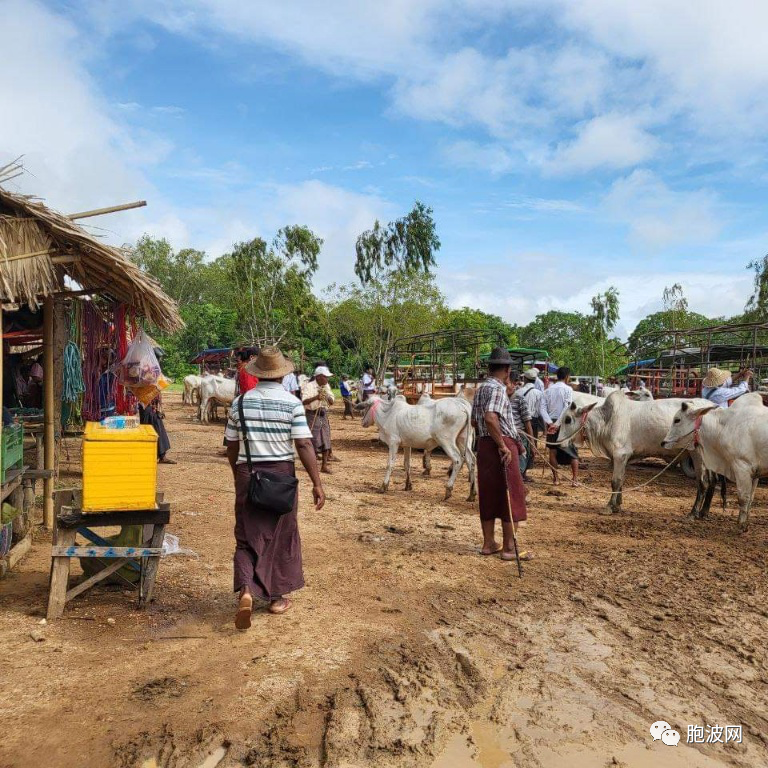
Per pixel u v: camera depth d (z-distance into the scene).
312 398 11.27
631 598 5.36
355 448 15.32
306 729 3.35
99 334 8.24
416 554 6.54
